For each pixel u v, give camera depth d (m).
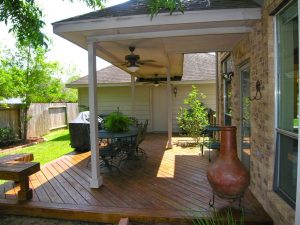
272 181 3.25
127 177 4.95
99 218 3.49
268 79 3.21
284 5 2.81
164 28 3.88
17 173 3.76
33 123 11.91
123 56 5.95
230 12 3.50
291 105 2.86
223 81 7.14
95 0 4.16
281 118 3.11
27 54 10.81
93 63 4.28
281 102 3.10
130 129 6.52
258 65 3.65
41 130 12.59
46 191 4.26
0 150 8.99
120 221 3.26
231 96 6.01
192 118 8.70
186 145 8.26
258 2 3.55
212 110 10.30
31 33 3.96
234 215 3.28
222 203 3.65
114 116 6.32
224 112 7.05
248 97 4.64
